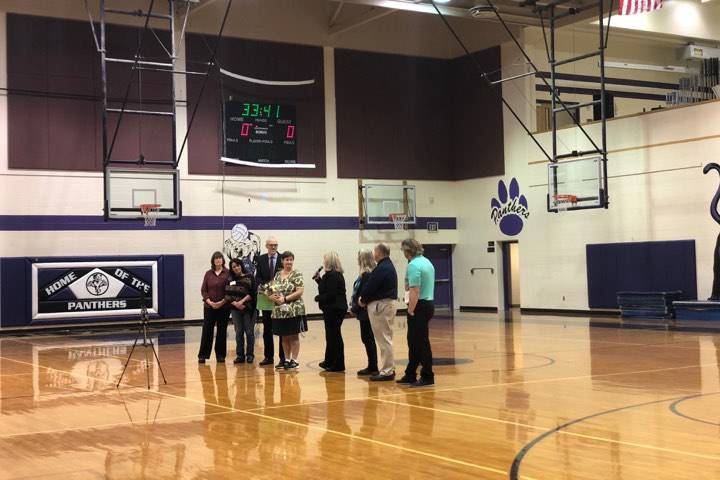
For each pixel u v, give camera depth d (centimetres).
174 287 2209
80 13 2125
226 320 1290
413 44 2600
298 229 2397
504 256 2541
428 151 2616
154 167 2198
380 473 564
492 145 2514
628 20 2355
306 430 721
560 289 2316
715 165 1933
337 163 2464
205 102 2272
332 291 1121
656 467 566
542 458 596
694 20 2481
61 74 2102
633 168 2127
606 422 728
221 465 601
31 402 927
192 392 970
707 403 818
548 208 2156
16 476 582
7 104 2044
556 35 2438
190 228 2242
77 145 2114
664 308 2009
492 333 1688
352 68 2498
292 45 2405
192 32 2258
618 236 2166
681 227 2031
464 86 2603
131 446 674
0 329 2019
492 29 2495
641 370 1072
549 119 2444
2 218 2033
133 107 2177
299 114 2406
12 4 2052
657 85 2645
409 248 977
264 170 2355
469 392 912
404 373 1080
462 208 2633
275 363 1249
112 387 1034
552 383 971
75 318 2094
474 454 614
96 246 2130
